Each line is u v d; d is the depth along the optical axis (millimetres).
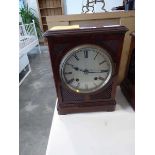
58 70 604
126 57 765
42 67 2984
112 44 570
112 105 685
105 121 677
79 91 653
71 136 649
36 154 1288
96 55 599
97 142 639
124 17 687
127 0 1102
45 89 2215
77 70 626
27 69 2820
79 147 633
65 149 628
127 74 753
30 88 2258
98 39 556
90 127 669
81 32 532
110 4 4211
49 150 624
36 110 1795
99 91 658
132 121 671
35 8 4512
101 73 636
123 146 624
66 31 535
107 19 700
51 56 576
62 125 672
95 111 702
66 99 675
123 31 537
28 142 1397
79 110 696
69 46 563
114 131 655
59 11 4543
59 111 697
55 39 543
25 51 2688
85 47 566
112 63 603
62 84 637
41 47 4297
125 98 776
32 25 3732
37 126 1562
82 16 697
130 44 686
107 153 620
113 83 647
